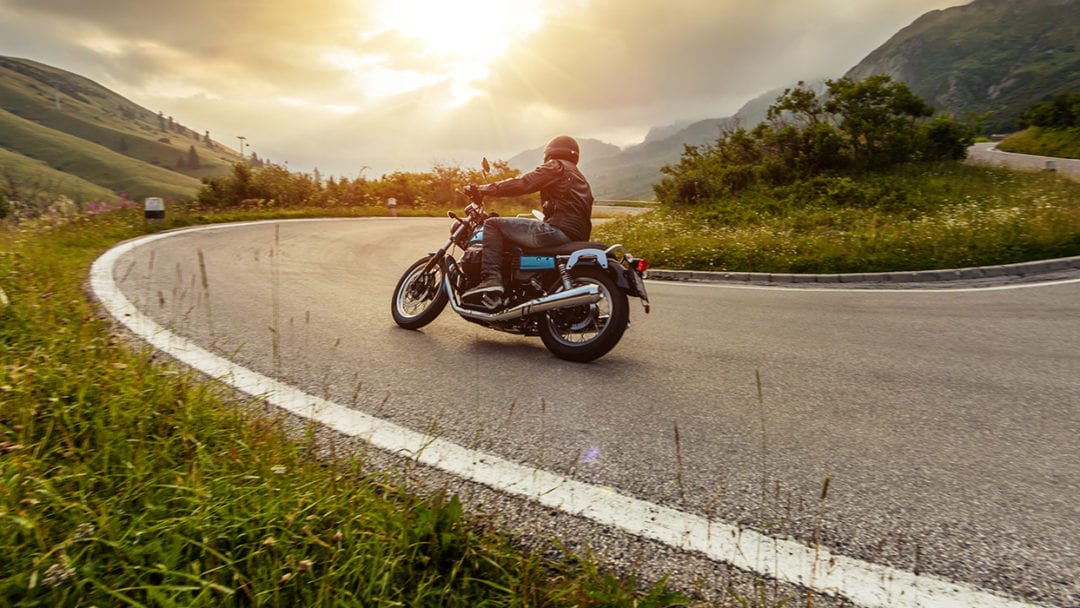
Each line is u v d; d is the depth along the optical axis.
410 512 1.84
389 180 26.52
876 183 14.96
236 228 12.72
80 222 9.48
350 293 6.22
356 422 2.73
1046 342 4.64
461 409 2.99
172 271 6.60
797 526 2.00
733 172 16.50
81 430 2.13
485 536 1.81
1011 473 2.42
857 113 16.69
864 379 3.70
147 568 1.49
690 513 2.07
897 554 1.86
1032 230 9.14
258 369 3.41
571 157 4.55
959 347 4.51
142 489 1.81
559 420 2.90
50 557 1.49
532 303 4.08
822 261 8.86
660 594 1.59
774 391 3.44
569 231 4.35
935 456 2.57
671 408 3.12
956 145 17.08
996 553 1.87
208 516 1.67
